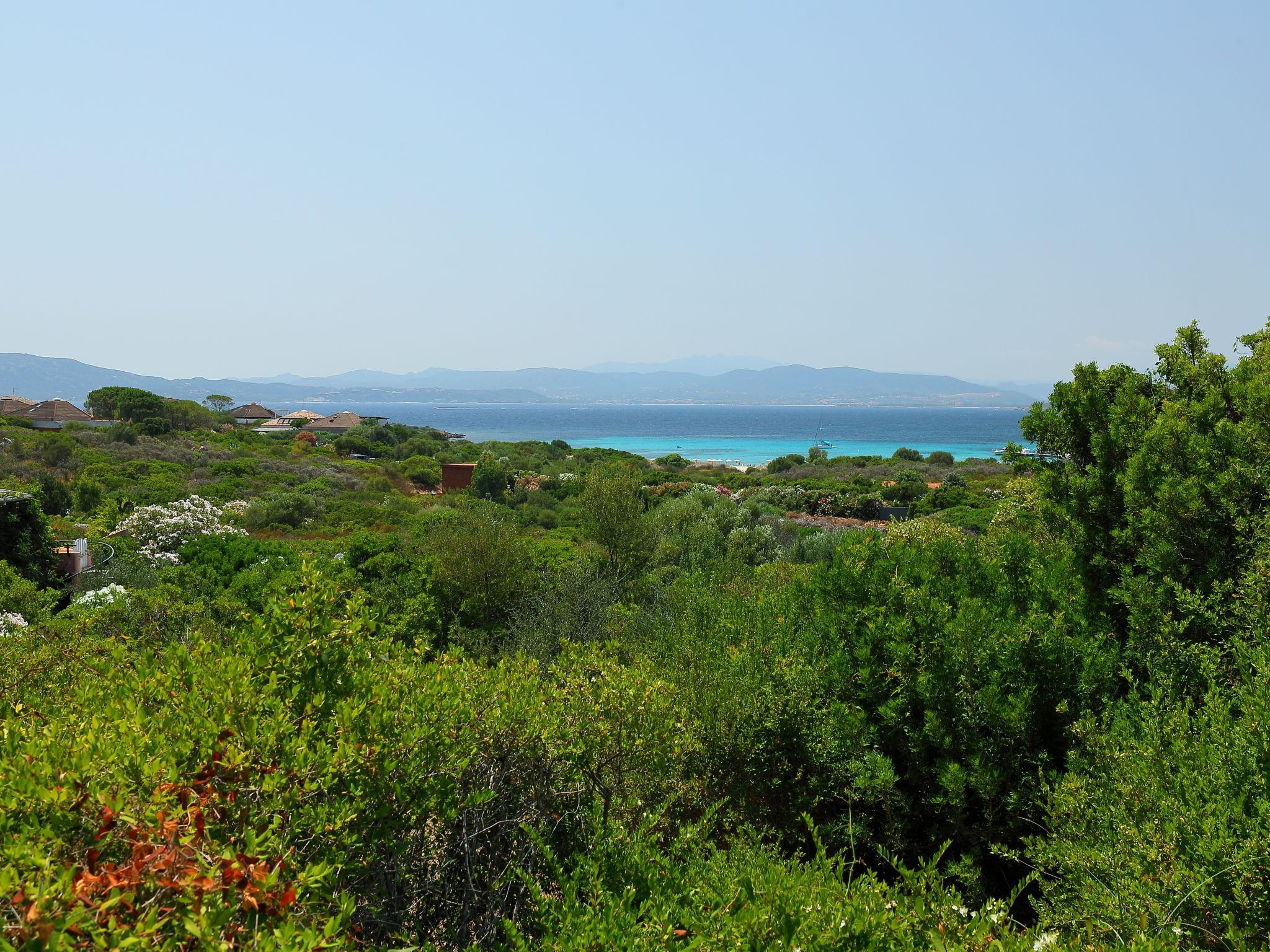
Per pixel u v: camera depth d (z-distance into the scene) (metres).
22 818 1.85
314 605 2.86
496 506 26.47
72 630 5.76
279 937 1.55
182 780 2.07
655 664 5.77
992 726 3.92
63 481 28.50
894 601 4.82
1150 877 2.59
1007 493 10.38
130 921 1.62
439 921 2.79
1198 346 5.74
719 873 2.74
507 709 3.01
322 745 2.31
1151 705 3.51
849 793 3.96
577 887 2.57
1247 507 4.31
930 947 2.33
